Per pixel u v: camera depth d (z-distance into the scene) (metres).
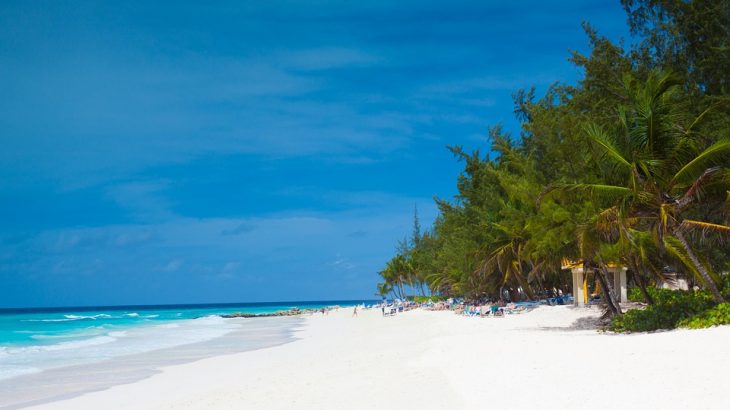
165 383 20.61
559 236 24.67
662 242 20.75
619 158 20.55
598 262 26.77
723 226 19.25
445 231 71.31
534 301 49.50
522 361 14.88
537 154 37.12
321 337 40.78
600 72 30.27
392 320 55.97
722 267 26.34
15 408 17.19
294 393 14.33
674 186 20.19
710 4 26.89
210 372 22.83
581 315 32.19
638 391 10.32
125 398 17.91
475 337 23.91
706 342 14.13
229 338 44.28
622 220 20.66
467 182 58.53
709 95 26.59
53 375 24.05
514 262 48.09
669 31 28.20
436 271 84.88
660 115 20.34
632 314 21.98
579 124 27.77
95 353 33.25
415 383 13.71
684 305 20.61
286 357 26.48
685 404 9.23
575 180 25.42
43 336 51.75
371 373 16.23
